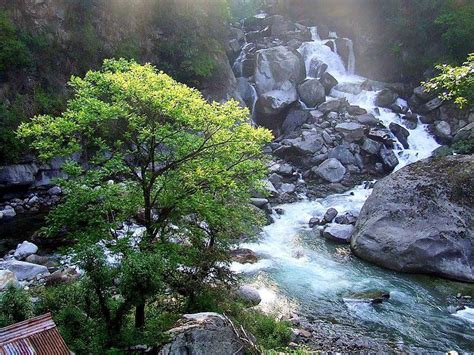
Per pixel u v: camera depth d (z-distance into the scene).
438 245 14.66
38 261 14.51
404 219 15.70
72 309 8.88
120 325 8.75
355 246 16.25
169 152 10.35
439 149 24.36
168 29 26.80
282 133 28.20
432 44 29.91
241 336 9.63
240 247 16.45
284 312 12.62
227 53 31.78
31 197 20.05
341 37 35.06
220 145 9.92
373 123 26.28
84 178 9.93
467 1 28.80
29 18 21.66
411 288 13.98
